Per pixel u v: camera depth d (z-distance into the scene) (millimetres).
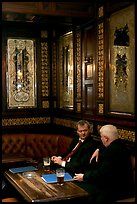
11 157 4316
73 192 2617
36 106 6148
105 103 4359
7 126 5906
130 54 3760
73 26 5324
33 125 6113
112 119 4188
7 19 4594
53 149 5453
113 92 4164
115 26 4094
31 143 5527
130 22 3754
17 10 4176
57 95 6039
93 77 4703
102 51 4430
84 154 3693
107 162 3020
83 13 4574
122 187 3000
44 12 4320
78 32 5172
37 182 2916
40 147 5496
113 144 3090
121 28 3953
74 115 5344
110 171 2984
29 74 6094
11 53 5938
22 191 2664
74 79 5328
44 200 2436
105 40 4332
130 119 3758
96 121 4574
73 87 5375
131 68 3740
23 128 6035
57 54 6000
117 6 4012
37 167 3592
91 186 3080
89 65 4855
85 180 3127
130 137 3730
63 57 5766
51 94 6250
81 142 3877
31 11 4250
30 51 6090
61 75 5855
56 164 3834
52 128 6250
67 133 5598
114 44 4121
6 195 3482
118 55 4027
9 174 3240
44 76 6203
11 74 5953
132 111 3723
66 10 4457
